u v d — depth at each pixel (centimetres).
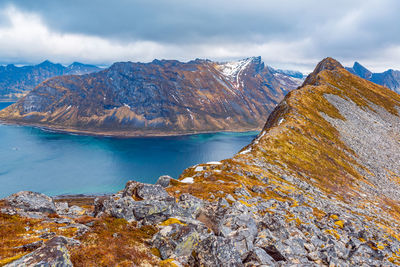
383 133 13550
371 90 19238
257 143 9119
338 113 14388
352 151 10988
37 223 2033
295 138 10044
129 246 1827
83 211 2978
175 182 4922
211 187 4509
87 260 1483
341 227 3631
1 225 1838
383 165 10519
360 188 8156
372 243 3061
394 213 6756
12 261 1265
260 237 2448
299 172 7762
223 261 1780
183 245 1888
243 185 5297
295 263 2091
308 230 3150
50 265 1268
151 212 2434
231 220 2666
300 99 14538
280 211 3869
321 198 6119
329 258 2411
